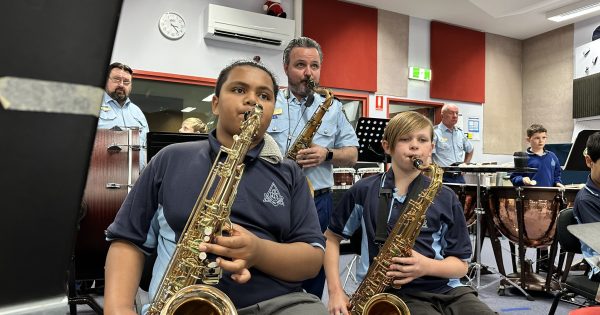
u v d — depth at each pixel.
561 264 3.32
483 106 7.12
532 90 7.28
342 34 6.04
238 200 1.18
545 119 7.04
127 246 1.16
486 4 5.91
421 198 1.61
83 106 0.29
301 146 2.06
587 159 2.16
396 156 1.73
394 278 1.53
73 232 0.30
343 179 4.45
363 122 3.35
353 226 1.80
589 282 2.02
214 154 1.22
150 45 5.01
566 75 6.73
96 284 3.10
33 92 0.27
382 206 1.68
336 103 2.33
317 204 2.09
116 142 2.53
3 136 0.27
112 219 2.46
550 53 6.99
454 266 1.56
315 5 5.86
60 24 0.28
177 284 1.07
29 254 0.29
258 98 1.23
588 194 2.12
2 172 0.27
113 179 2.48
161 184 1.19
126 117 3.60
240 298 1.13
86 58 0.29
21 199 0.28
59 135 0.28
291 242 1.26
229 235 1.06
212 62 5.31
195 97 5.42
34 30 0.27
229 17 5.16
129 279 1.11
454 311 1.49
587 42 6.45
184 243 1.08
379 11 6.32
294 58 2.16
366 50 6.20
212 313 0.99
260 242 1.06
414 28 6.60
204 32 5.24
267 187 1.23
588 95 6.26
